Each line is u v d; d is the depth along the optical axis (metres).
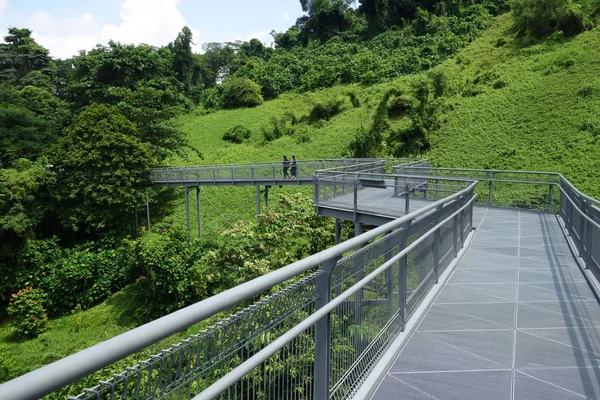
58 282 21.84
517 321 4.88
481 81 44.81
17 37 64.62
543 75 40.91
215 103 63.06
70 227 28.70
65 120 42.53
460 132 37.06
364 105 48.72
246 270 13.70
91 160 28.61
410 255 4.75
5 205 24.86
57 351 17.95
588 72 37.69
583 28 47.00
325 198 15.49
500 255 8.23
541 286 6.22
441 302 5.52
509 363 3.87
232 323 1.87
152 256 19.86
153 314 19.75
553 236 10.12
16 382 0.99
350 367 3.12
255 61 77.50
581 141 29.56
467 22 62.44
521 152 31.17
